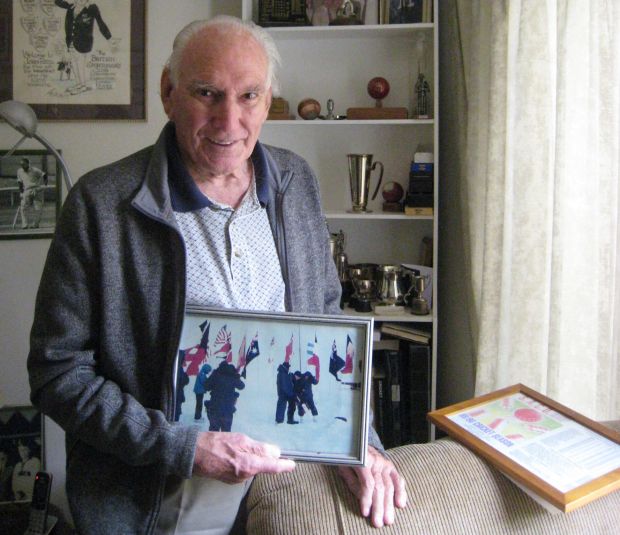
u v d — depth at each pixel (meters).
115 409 0.91
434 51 2.01
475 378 1.78
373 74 2.30
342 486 0.96
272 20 2.17
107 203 0.96
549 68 1.39
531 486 0.88
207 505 1.02
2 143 2.30
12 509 1.86
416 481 0.95
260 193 1.08
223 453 0.87
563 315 1.33
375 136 2.35
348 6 2.12
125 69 2.29
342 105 2.33
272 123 2.18
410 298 2.23
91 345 0.99
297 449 0.93
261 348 0.95
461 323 2.12
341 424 0.94
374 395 2.17
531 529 0.94
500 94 1.53
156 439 0.88
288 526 0.88
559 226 1.30
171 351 0.95
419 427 2.12
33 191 2.32
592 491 0.86
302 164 1.22
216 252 1.02
